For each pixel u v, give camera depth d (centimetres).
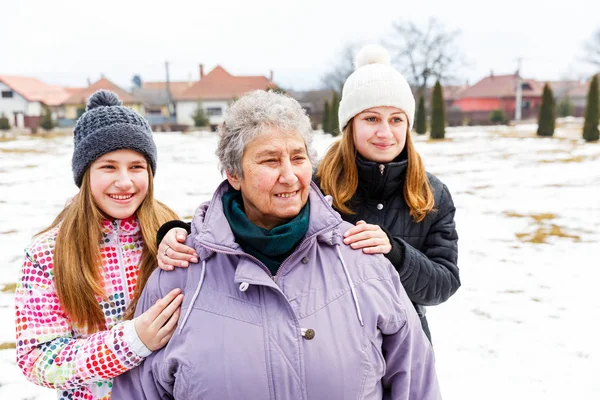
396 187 216
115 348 147
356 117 217
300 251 149
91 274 165
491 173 1348
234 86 5678
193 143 2719
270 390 136
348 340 143
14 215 895
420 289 190
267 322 141
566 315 454
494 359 379
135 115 176
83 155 167
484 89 6216
